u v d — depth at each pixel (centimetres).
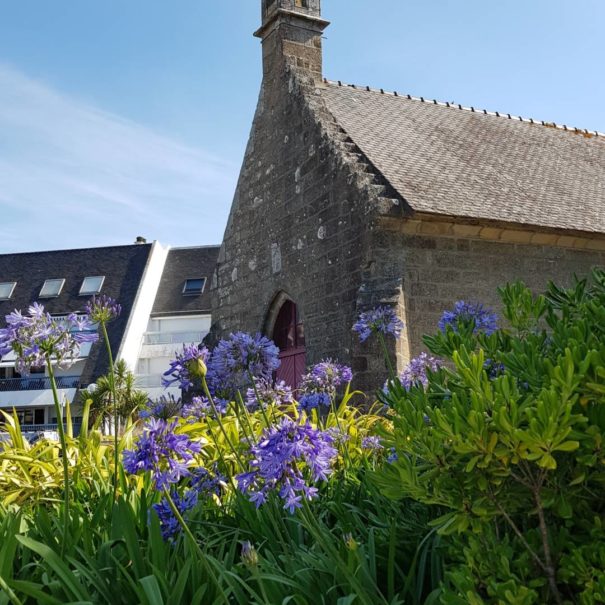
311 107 1762
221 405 464
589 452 295
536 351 336
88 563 369
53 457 643
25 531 442
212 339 2097
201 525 452
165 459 343
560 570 290
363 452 638
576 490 299
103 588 359
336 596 349
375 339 1367
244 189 2044
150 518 373
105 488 526
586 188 1830
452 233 1474
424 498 309
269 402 557
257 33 2042
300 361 1777
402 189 1464
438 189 1520
